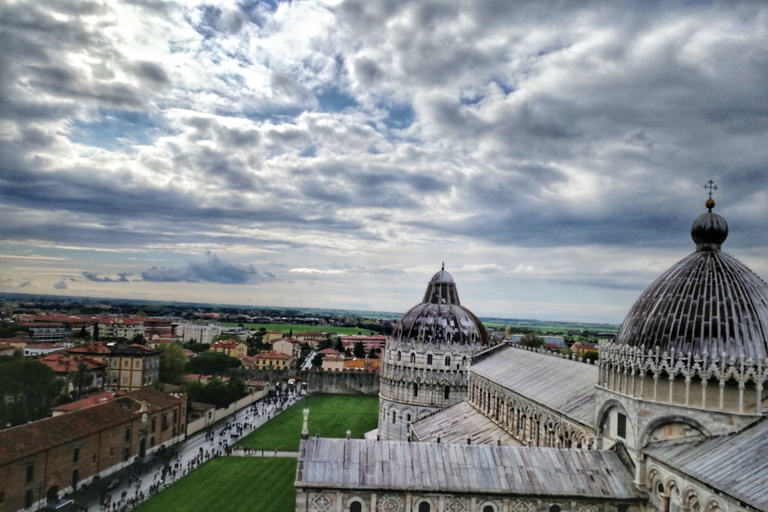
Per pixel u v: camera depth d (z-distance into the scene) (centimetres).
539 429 7481
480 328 16700
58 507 8550
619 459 4931
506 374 10025
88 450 9938
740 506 3509
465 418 11025
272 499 9169
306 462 4688
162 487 9838
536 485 4609
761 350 4419
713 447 4209
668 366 4578
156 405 12612
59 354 17825
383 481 4553
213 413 15950
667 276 5059
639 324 4988
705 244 5031
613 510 4588
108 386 18262
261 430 15125
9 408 13000
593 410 6169
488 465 4791
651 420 4634
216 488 9769
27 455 8419
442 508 4522
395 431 15512
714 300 4628
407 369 15575
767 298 4675
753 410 4284
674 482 4253
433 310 16038
